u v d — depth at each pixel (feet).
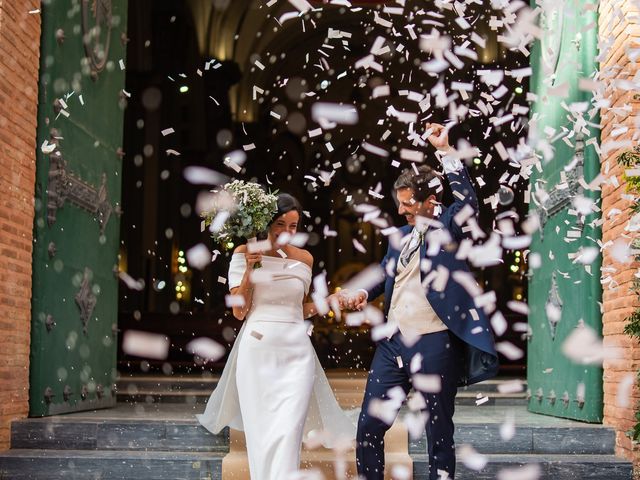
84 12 18.98
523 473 11.82
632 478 14.73
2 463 15.10
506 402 22.39
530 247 21.26
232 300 13.24
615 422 15.83
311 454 15.01
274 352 13.26
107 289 20.48
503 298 66.08
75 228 18.54
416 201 12.67
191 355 46.29
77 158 18.63
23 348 16.62
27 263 16.87
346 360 48.49
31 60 17.04
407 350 12.35
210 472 14.87
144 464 14.98
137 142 56.54
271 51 73.15
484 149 60.95
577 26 17.35
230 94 71.51
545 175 19.65
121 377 29.78
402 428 15.61
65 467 15.03
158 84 55.88
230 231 13.01
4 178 15.71
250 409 13.06
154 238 57.21
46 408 17.12
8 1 15.80
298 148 80.79
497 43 57.31
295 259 13.96
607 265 16.26
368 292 13.50
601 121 16.71
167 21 55.01
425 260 12.16
